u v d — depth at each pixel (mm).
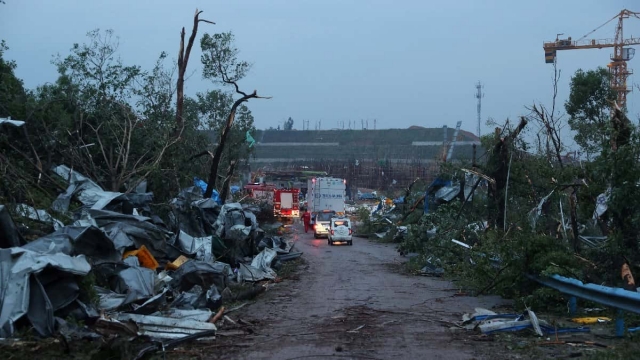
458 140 110375
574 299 11617
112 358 8023
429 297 14805
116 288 11273
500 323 9984
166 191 22797
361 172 101062
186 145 28391
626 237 12305
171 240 16406
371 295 15242
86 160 20922
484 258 15172
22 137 18391
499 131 20641
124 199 16125
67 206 15062
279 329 10578
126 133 22797
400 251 28812
